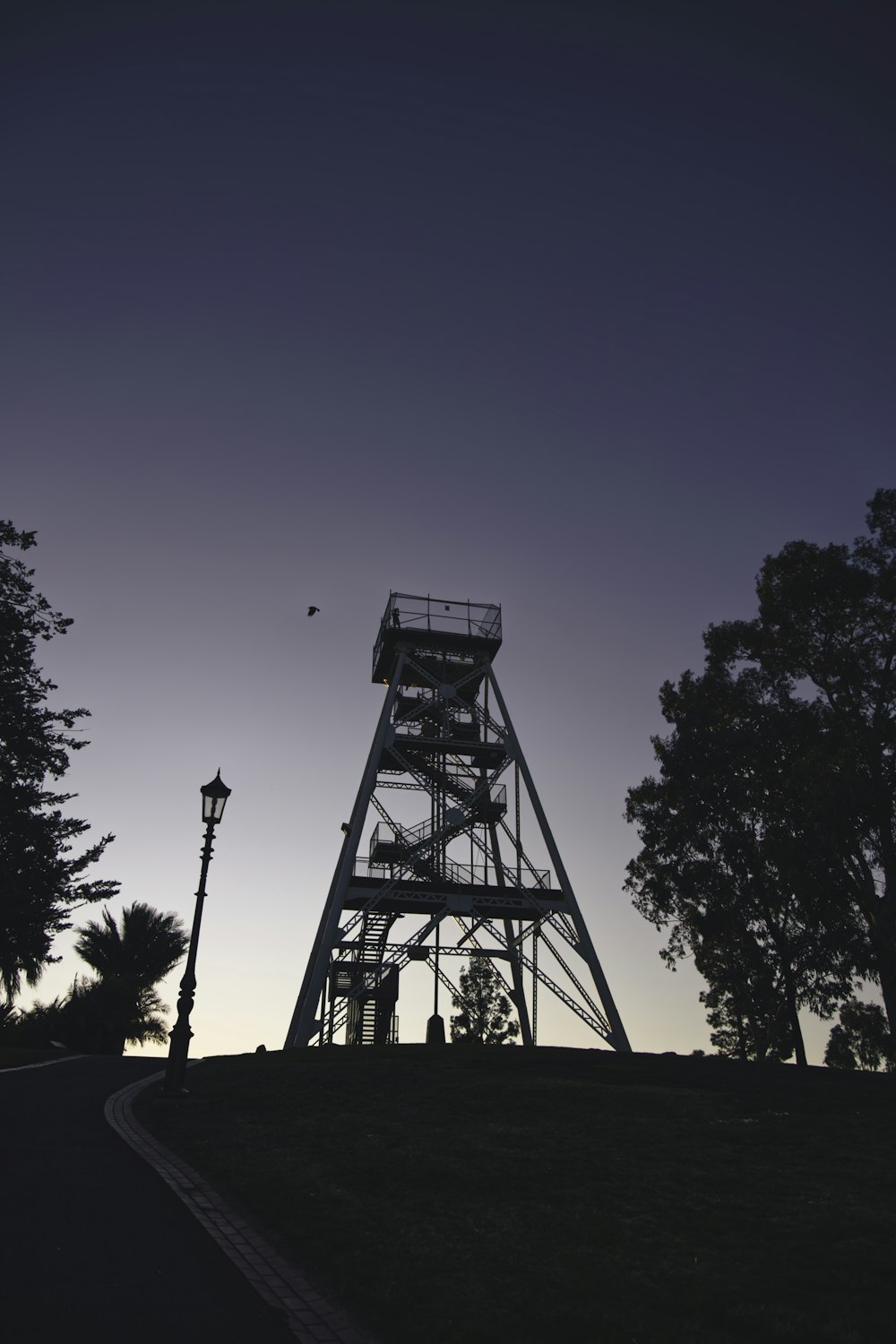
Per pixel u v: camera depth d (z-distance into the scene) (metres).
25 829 35.12
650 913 50.44
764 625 48.41
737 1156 16.03
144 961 64.56
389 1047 34.00
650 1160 15.38
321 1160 14.17
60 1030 52.03
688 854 47.81
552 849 46.81
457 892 44.53
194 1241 9.97
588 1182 13.66
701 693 50.09
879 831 40.16
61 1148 14.31
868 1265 10.12
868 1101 22.95
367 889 43.69
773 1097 23.19
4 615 37.03
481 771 51.84
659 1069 27.97
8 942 35.78
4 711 36.22
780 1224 11.80
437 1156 14.79
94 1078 25.00
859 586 45.34
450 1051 31.77
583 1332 8.03
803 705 44.53
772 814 44.66
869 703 44.81
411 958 43.69
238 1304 8.27
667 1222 11.73
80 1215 10.53
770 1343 8.05
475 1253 10.08
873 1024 52.25
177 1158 14.39
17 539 38.19
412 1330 7.99
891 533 46.47
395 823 46.72
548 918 44.88
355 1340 7.69
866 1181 14.52
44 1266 8.71
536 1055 30.77
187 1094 20.38
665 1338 7.95
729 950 47.75
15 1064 30.48
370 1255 9.82
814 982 43.06
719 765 46.16
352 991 42.41
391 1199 12.17
